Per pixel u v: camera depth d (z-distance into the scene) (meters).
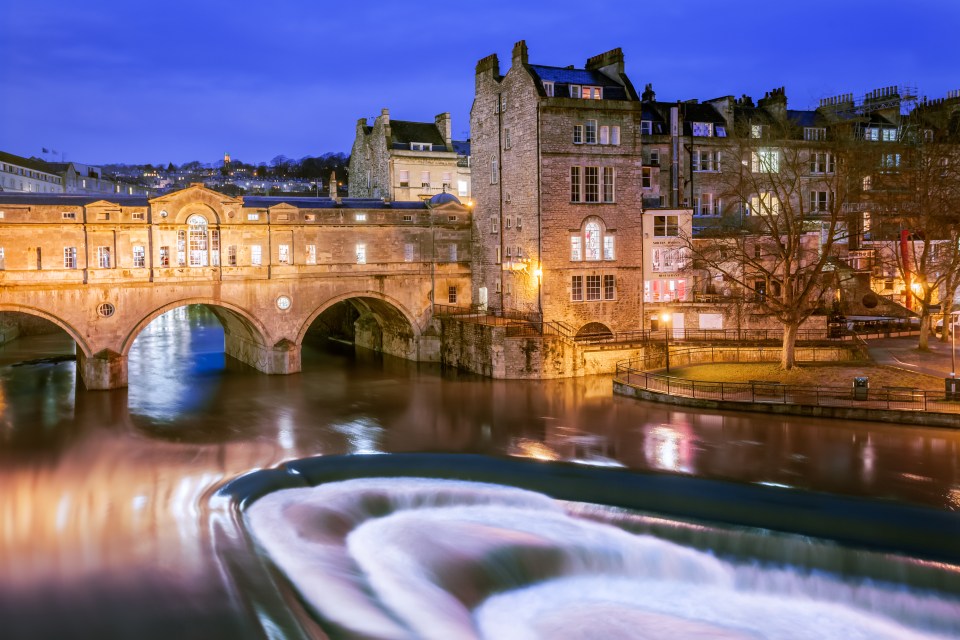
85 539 30.06
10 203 55.72
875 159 60.91
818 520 30.91
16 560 28.09
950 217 62.06
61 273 54.12
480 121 68.25
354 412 49.91
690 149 73.88
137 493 35.41
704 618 26.48
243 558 28.61
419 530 32.28
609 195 63.31
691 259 59.94
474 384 57.81
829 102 83.38
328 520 32.91
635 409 48.69
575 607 27.27
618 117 63.09
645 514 32.06
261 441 43.53
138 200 59.97
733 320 63.00
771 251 60.78
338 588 27.36
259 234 61.56
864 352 55.88
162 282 57.50
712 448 39.88
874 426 42.47
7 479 37.22
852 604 27.38
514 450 41.03
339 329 87.25
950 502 32.06
